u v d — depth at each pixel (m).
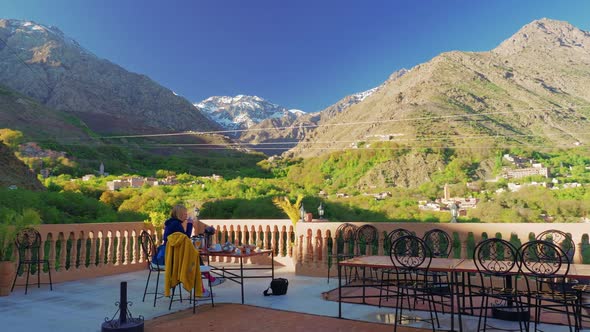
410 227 7.54
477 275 7.18
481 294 4.47
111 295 6.76
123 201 64.19
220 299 6.41
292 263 10.25
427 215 85.75
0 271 6.70
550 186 118.69
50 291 7.12
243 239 11.01
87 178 107.69
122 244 9.48
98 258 8.93
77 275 8.39
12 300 6.40
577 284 4.56
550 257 4.93
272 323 4.98
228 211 52.66
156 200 57.62
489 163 154.50
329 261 7.90
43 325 5.00
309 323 4.97
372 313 5.47
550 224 6.53
